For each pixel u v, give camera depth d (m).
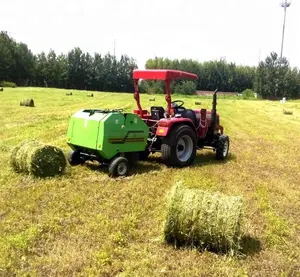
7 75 67.12
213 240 4.93
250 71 77.94
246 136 15.55
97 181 7.62
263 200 7.04
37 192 6.79
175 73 9.04
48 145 7.77
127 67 76.00
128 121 8.15
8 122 16.30
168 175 8.38
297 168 10.09
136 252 4.84
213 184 7.88
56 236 5.20
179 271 4.49
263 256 4.97
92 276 4.27
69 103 29.08
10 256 4.59
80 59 72.94
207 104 35.62
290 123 22.22
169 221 5.04
